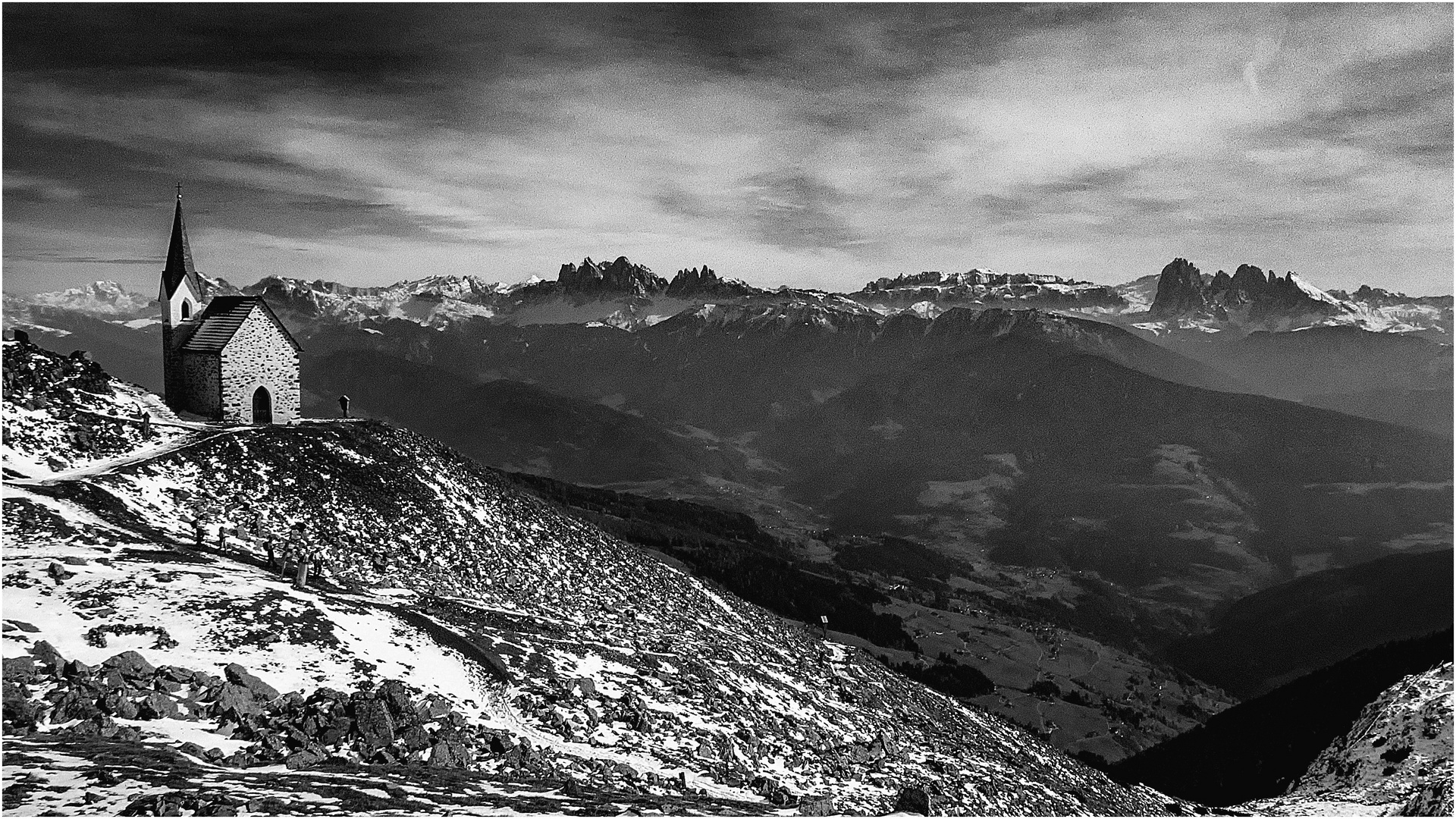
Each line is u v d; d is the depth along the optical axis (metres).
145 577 48.06
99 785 27.88
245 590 48.75
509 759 39.47
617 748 46.25
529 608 78.19
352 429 97.31
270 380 95.31
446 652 49.56
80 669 36.81
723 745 51.72
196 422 89.81
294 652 43.25
